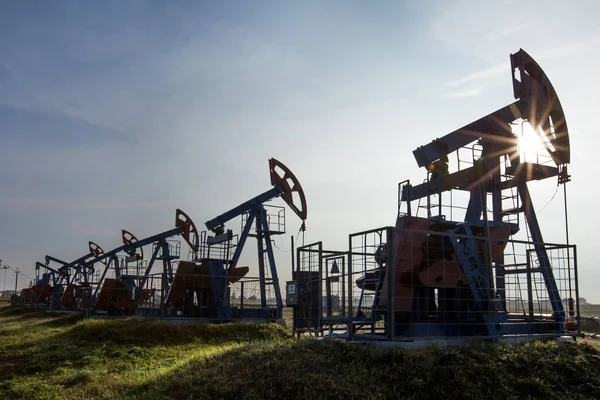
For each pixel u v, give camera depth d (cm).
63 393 1070
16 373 1293
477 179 1391
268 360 988
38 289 5553
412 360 969
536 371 1033
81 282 4850
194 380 954
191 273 2692
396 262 1172
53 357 1474
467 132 1445
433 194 1509
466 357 1013
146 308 2894
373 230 1123
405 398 879
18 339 1897
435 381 927
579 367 1066
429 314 1260
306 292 1521
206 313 2666
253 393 873
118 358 1473
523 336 1244
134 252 3950
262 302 2855
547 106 1479
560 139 1522
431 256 1221
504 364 1031
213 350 1245
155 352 1572
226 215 2842
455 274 1227
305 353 1014
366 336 1132
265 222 2894
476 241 1287
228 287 2712
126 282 3303
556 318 1375
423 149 1472
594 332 2217
